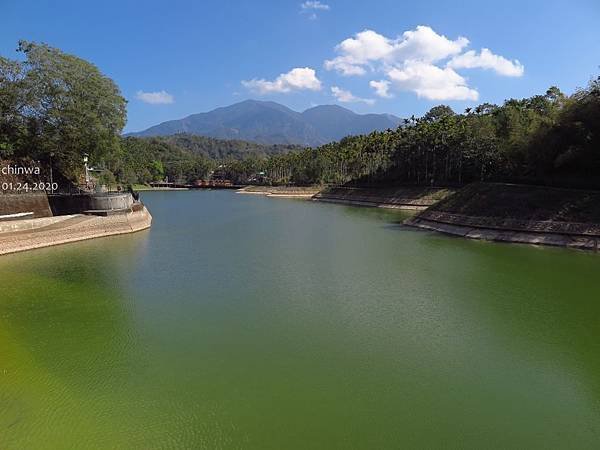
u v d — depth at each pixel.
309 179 176.38
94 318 27.72
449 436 15.91
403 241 56.06
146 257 46.38
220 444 15.43
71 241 55.84
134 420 16.83
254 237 60.53
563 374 20.44
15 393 18.75
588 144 58.50
